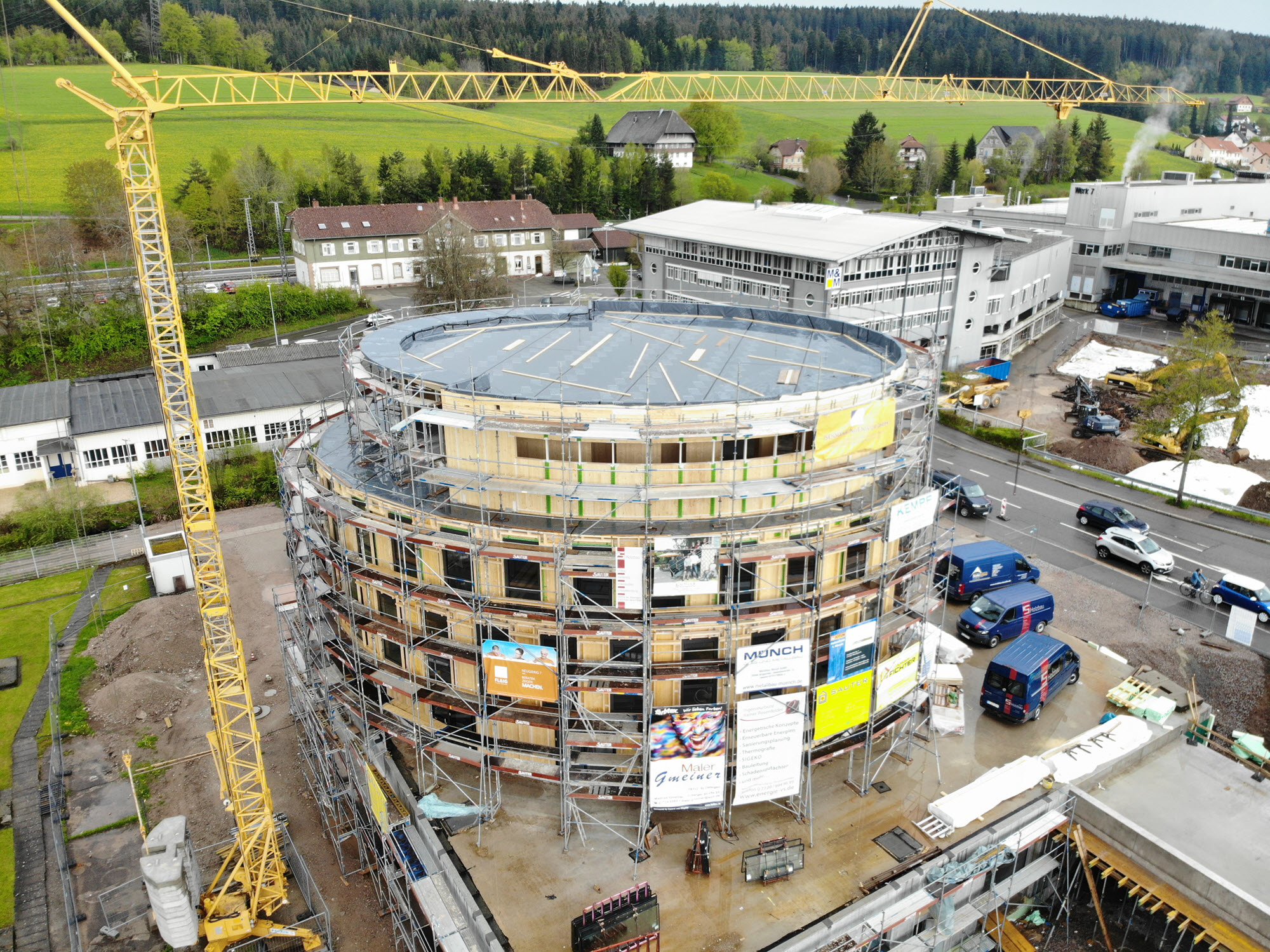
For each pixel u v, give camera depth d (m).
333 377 84.62
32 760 43.38
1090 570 57.91
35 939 33.12
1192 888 32.03
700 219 113.12
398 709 36.97
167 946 32.72
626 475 32.41
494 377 36.31
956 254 96.00
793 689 34.06
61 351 101.88
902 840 32.81
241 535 66.50
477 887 30.81
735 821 33.97
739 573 31.95
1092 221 130.38
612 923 27.28
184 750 43.69
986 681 40.75
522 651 31.22
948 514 66.44
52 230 120.94
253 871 33.09
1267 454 77.56
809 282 89.56
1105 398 91.31
